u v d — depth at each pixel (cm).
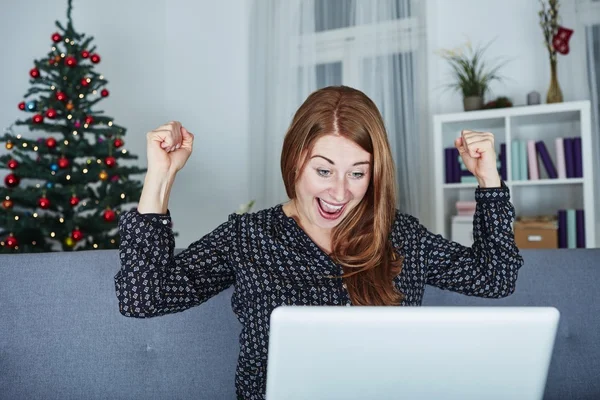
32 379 129
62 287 134
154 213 99
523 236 299
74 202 269
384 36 362
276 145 396
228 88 441
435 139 320
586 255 144
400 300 108
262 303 107
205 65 450
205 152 448
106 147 296
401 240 116
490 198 112
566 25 321
